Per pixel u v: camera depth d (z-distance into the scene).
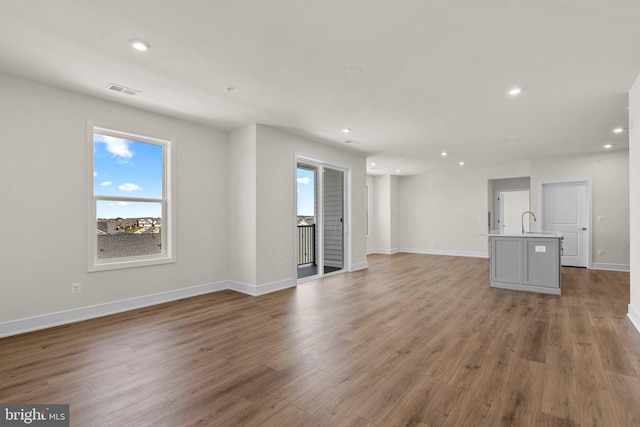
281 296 4.47
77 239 3.40
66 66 2.81
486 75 2.99
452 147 6.00
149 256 4.09
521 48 2.51
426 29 2.26
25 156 3.07
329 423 1.74
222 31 2.28
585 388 2.07
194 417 1.79
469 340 2.89
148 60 2.70
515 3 1.97
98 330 3.13
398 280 5.59
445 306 3.97
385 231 9.54
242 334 3.04
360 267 6.74
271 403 1.93
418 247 9.66
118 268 3.72
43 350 2.67
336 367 2.38
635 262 3.24
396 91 3.37
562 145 5.82
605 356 2.54
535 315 3.60
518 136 5.20
